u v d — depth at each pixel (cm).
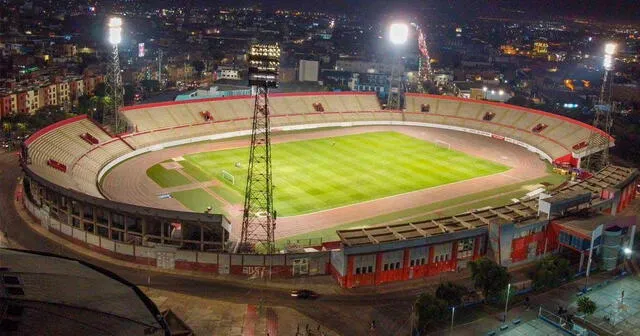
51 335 4944
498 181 14625
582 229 9488
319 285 8956
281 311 8144
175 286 8719
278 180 14112
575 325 7738
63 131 14950
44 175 11475
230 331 7575
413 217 12019
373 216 11994
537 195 12662
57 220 10375
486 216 10156
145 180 13938
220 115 19012
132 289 6019
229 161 15662
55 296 5500
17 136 17988
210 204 12388
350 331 7712
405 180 14488
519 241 9650
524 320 8006
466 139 19012
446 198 13238
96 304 5522
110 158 15200
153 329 5350
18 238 10188
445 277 9312
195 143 17562
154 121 17688
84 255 9650
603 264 9644
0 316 5031
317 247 10012
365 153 16912
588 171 15325
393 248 8944
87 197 9712
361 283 8944
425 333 7600
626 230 10012
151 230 9731
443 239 9281
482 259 8569
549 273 8788
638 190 13812
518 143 18538
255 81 9900
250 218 11350
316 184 13925
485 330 7725
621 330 7856
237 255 9100
